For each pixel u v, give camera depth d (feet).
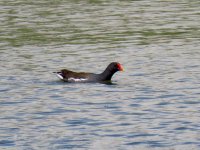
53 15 153.48
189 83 89.71
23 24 142.31
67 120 73.15
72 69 99.86
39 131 69.21
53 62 104.88
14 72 97.86
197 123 71.00
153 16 151.02
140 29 135.23
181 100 81.05
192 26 137.90
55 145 64.49
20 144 64.95
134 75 95.61
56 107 78.89
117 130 69.15
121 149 63.46
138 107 78.28
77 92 86.38
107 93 85.51
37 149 63.31
